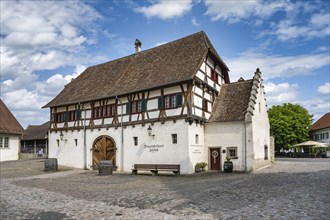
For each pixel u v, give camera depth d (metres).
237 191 12.90
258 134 24.06
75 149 28.95
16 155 37.34
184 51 25.41
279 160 35.28
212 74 25.62
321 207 9.63
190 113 21.50
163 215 8.84
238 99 24.95
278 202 10.45
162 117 22.86
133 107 25.05
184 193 12.70
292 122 51.28
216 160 23.58
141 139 24.06
